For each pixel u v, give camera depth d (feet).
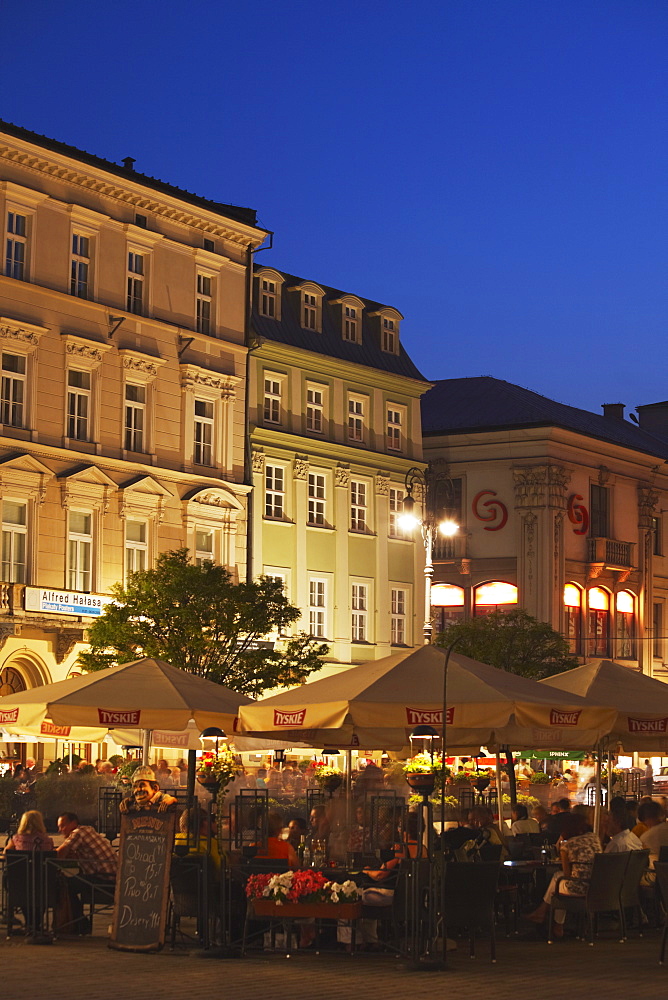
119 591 142.00
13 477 141.49
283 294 184.03
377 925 55.93
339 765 172.35
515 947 57.67
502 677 62.34
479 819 68.74
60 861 56.39
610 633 229.04
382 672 61.21
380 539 191.31
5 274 142.31
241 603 139.64
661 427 284.61
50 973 47.60
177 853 56.90
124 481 153.38
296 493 178.50
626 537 235.20
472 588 219.61
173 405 160.45
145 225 159.43
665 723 68.85
